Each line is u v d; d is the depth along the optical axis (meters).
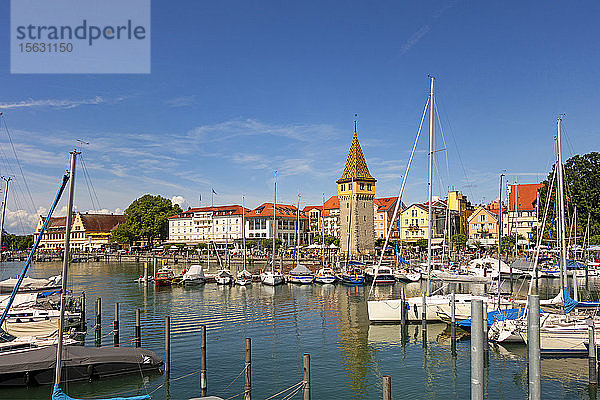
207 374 31.14
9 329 35.06
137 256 151.25
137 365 30.17
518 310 38.78
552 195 96.19
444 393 28.47
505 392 28.41
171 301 63.28
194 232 183.12
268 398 27.47
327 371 32.22
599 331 32.91
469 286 75.50
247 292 72.19
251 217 170.25
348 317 50.47
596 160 99.31
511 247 114.44
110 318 50.06
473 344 16.86
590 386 28.53
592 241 95.00
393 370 32.41
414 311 44.88
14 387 27.81
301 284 80.94
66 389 28.02
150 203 180.00
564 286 41.66
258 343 39.28
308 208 196.25
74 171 24.83
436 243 136.38
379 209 165.00
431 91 50.66
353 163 130.62
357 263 95.25
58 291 52.72
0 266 119.94
